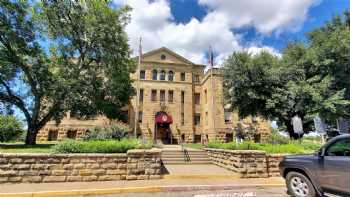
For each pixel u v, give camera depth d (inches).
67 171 376.2
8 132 876.6
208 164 613.3
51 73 741.9
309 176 263.0
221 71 936.9
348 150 236.8
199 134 1421.0
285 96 756.0
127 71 907.4
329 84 710.5
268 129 1231.5
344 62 741.9
